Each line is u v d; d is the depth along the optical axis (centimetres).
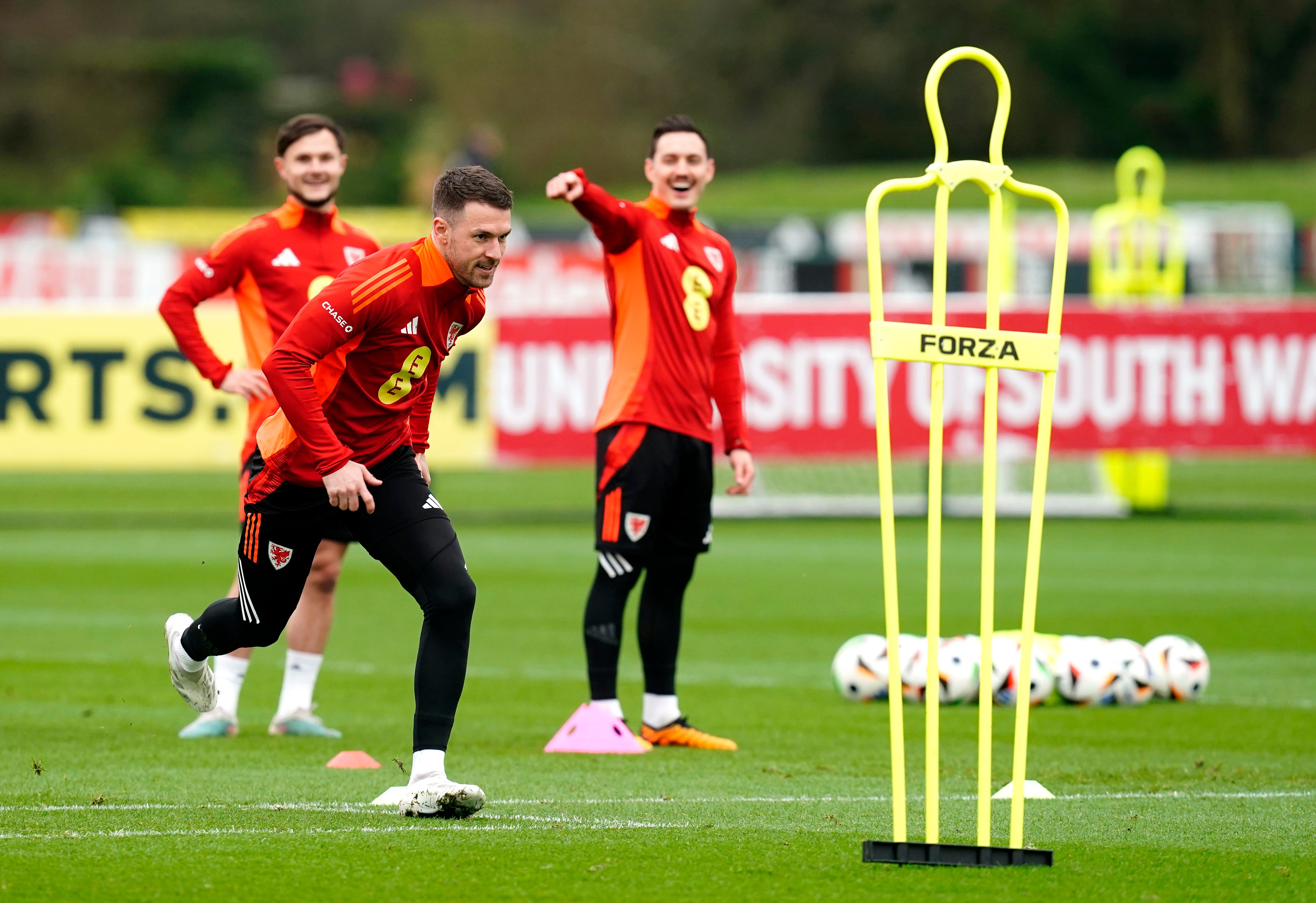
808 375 5503
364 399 1691
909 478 6525
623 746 2266
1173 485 7156
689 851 1540
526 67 18362
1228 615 3750
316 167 2452
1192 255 10819
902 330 1412
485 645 3372
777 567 4675
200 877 1416
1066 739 2373
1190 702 2722
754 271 10475
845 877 1436
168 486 7225
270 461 1706
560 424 5534
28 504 6397
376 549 1730
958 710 2644
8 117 18488
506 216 1645
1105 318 5572
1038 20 18175
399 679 2973
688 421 2353
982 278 10600
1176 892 1416
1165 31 18312
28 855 1498
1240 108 18000
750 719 2564
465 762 2161
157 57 18838
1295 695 2805
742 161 18388
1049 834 1673
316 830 1622
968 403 5569
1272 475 7669
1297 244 10850
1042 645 2708
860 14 18488
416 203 17112
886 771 2108
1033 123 18212
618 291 2355
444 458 5512
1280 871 1501
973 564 4728
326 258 2470
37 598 3950
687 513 2378
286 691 2403
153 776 2000
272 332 2450
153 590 4094
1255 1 17875
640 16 18675
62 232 11812
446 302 1678
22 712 2547
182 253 9888
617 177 17988
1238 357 5575
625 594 2348
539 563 4694
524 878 1426
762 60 18612
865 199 14512
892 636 1460
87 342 5428
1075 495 6216
